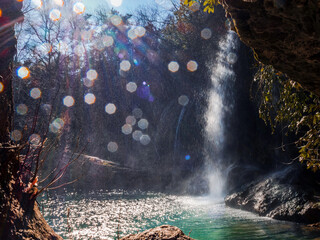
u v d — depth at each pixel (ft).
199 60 80.18
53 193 50.01
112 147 103.35
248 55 48.39
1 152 10.37
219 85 61.72
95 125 106.32
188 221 26.55
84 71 118.01
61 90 91.20
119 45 118.42
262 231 21.54
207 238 20.17
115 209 35.06
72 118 97.35
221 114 59.26
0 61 12.74
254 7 7.66
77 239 20.16
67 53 104.01
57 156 58.95
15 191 10.86
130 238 11.79
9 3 13.32
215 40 67.97
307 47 7.69
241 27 8.39
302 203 25.76
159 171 72.43
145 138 100.63
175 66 92.07
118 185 65.87
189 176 65.26
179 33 91.91
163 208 35.45
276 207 27.66
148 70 106.93
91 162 66.85
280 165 41.34
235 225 24.07
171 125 90.99
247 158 49.65
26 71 85.40
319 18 6.68
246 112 50.67
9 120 13.01
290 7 6.96
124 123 108.27
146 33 109.50
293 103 18.49
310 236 19.47
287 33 7.80
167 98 99.55
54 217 29.50
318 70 8.34
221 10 66.03
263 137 46.11
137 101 110.01
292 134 39.70
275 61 8.95
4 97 12.56
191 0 11.09
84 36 114.62
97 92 113.29
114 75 115.24
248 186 35.32
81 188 60.44
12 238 9.45
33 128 12.23
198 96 79.46
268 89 19.67
